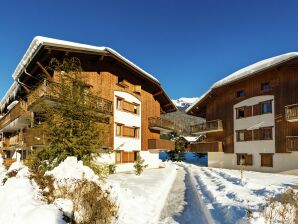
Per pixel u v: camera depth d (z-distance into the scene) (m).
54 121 11.38
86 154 11.85
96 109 12.73
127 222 7.57
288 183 15.71
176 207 10.39
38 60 17.47
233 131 31.94
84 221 6.45
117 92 23.23
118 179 17.19
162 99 32.94
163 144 30.44
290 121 24.22
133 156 25.89
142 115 27.89
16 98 26.22
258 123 28.05
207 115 36.66
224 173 22.77
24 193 7.44
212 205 10.07
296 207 7.07
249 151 29.23
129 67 23.11
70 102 11.61
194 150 39.03
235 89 31.88
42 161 11.62
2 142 32.34
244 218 7.03
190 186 16.33
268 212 7.16
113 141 22.14
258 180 17.62
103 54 19.30
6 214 6.31
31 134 16.64
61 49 16.75
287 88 24.97
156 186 14.71
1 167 16.81
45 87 14.66
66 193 7.80
